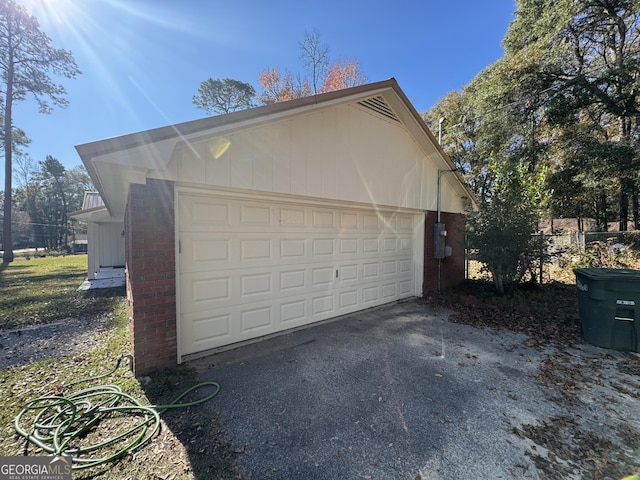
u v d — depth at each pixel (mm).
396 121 6430
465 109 16594
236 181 3986
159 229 3471
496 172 7824
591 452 2180
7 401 2945
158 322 3500
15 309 6555
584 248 10156
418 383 3229
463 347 4262
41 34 18391
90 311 6363
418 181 7141
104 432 2453
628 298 3961
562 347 4203
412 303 6918
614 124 13211
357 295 6086
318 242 5320
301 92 14531
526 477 1964
